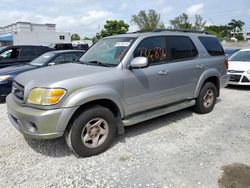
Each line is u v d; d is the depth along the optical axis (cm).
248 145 412
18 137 451
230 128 488
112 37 491
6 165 359
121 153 391
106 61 433
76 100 347
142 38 441
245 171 335
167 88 472
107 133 394
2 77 682
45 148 409
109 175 333
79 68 412
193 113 580
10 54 941
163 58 470
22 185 314
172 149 402
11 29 6012
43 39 4509
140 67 407
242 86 898
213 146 410
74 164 361
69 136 363
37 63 782
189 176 327
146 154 387
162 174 332
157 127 496
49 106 338
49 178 328
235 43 4494
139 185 311
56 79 355
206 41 574
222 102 685
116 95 393
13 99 394
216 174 329
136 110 432
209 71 559
